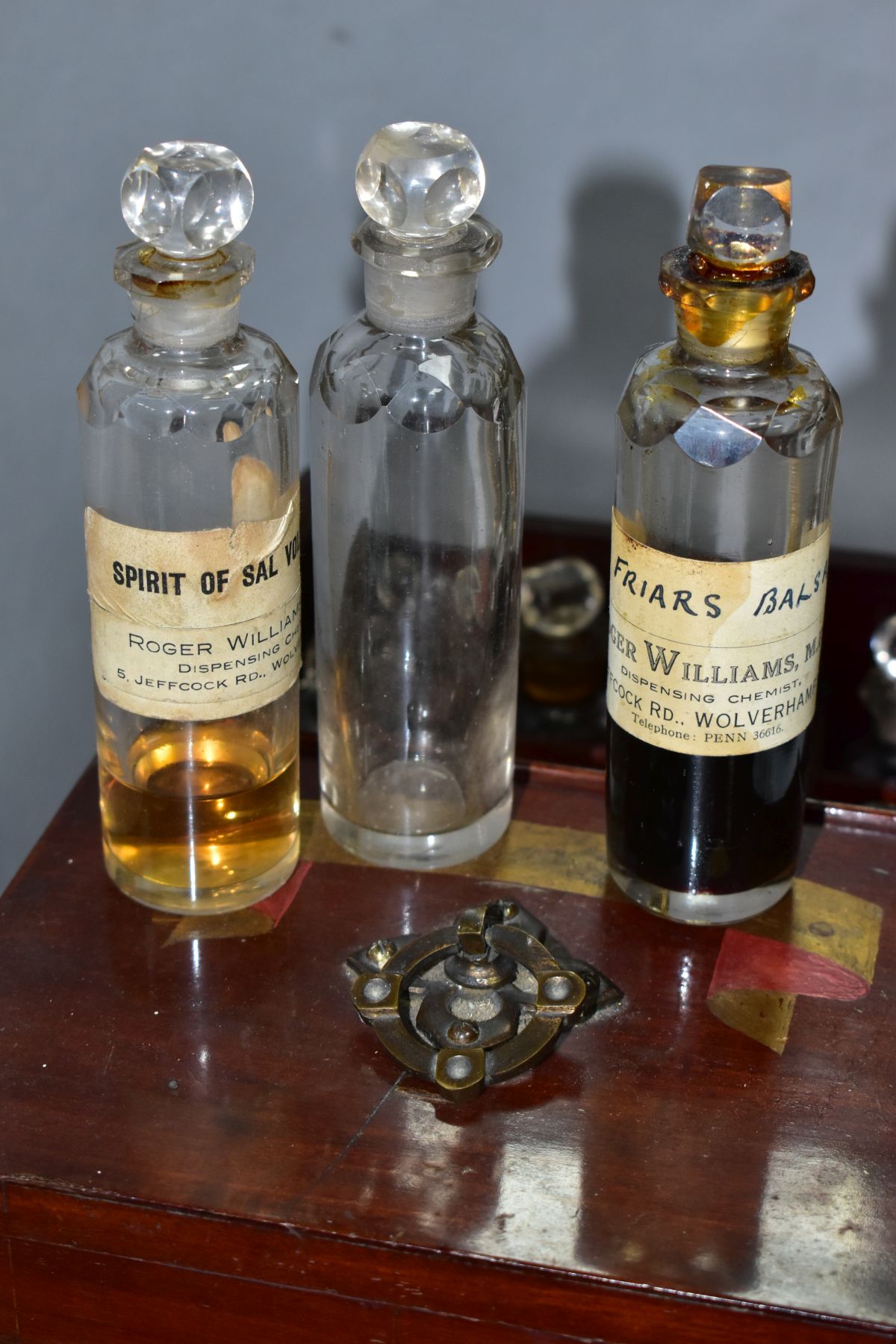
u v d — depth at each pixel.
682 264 0.53
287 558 0.57
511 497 0.61
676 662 0.55
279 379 0.57
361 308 0.94
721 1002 0.58
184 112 0.89
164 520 0.59
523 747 0.94
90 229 0.92
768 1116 0.53
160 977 0.59
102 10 0.86
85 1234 0.51
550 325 0.94
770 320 0.52
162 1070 0.55
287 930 0.61
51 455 0.98
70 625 1.02
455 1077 0.53
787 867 0.61
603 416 0.96
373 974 0.58
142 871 0.61
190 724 0.59
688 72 0.85
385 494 0.61
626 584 0.56
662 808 0.59
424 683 0.64
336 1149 0.52
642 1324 0.48
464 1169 0.51
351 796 0.64
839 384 0.93
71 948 0.60
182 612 0.55
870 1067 0.55
